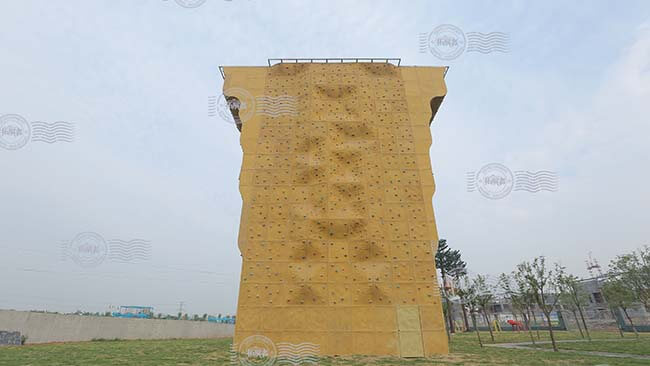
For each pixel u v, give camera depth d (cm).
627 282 2814
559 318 5553
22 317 2517
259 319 1834
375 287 1908
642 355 1850
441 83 2567
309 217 2081
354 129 2362
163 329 3675
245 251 1995
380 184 2184
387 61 2655
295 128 2361
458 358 1705
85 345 2275
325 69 2595
